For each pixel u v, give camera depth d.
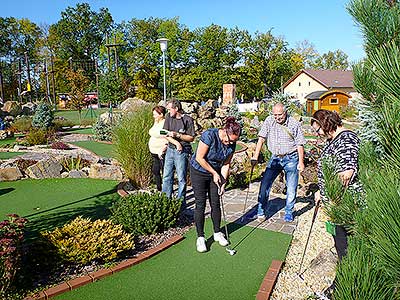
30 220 5.25
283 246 4.37
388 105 1.48
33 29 61.06
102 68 57.69
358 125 3.52
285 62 44.78
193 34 44.81
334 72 43.91
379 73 1.45
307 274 3.73
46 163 8.30
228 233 4.81
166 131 5.20
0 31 58.66
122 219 4.61
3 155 11.50
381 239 1.33
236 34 43.75
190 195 6.52
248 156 9.56
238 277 3.60
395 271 1.35
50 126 18.89
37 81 60.06
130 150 7.13
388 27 1.62
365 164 1.90
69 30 59.69
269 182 5.28
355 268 1.68
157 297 3.22
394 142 1.42
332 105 31.23
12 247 3.17
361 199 1.80
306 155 7.70
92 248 3.71
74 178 8.09
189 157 5.44
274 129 5.18
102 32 61.19
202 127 16.59
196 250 4.23
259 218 5.34
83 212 5.63
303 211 5.77
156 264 3.87
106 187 7.25
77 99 26.73
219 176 4.09
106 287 3.38
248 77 43.94
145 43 45.78
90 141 15.26
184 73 43.56
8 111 27.52
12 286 3.18
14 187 7.30
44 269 3.61
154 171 6.37
